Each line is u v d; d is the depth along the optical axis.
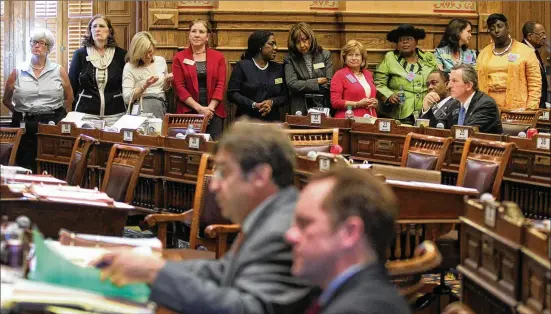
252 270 4.68
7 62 19.62
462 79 11.66
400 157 12.73
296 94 16.67
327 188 3.59
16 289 4.51
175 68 16.33
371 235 3.52
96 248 5.82
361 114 15.98
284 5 18.31
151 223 8.00
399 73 16.89
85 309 4.41
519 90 16.72
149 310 4.50
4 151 11.62
